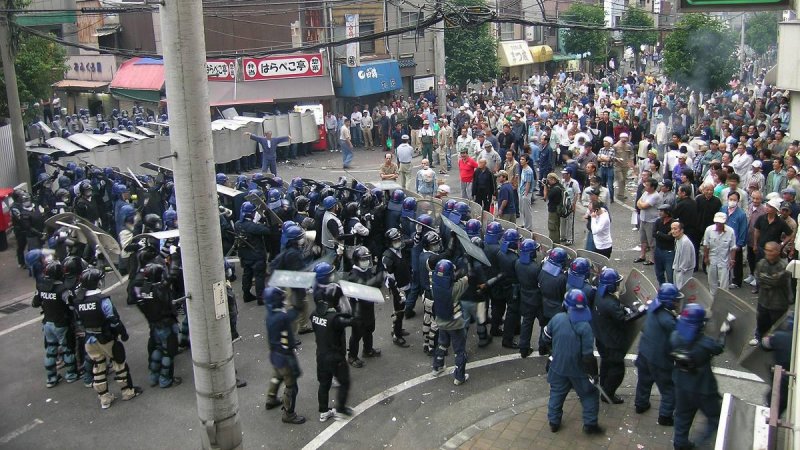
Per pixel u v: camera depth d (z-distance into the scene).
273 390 10.04
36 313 14.34
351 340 11.19
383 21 36.28
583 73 57.41
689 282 9.70
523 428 9.28
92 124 33.91
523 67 54.59
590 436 8.97
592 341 8.68
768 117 28.20
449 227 11.73
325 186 16.45
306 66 33.44
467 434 9.24
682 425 8.23
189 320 7.88
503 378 10.79
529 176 17.91
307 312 12.50
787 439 6.52
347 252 13.39
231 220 15.06
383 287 14.70
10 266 17.47
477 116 30.64
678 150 19.58
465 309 11.09
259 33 33.34
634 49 61.47
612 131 25.47
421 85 39.25
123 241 15.53
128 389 10.56
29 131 27.20
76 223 13.82
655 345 8.80
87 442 9.49
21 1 25.95
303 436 9.44
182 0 7.13
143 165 19.28
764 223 12.88
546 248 12.36
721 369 10.66
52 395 10.84
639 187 18.12
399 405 10.12
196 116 7.38
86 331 10.09
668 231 13.09
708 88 32.25
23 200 16.58
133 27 38.91
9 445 9.46
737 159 17.50
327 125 32.16
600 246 14.09
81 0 38.66
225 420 8.05
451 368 11.16
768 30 47.53
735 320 8.81
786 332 8.41
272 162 25.48
